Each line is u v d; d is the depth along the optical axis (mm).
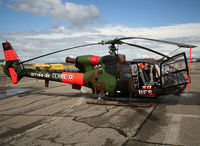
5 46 12656
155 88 8039
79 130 5301
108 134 4891
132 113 7016
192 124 5426
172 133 4770
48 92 14180
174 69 7391
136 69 8312
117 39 7957
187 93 11617
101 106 8531
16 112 7887
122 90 8516
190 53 6840
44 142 4523
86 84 9742
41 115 7223
